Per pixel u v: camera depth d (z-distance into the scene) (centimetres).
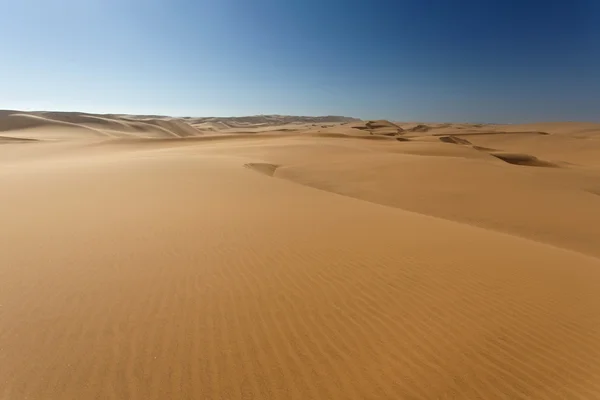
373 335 500
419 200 1816
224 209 1221
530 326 538
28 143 5322
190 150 4144
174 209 1190
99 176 1877
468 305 590
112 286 606
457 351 473
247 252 789
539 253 898
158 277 648
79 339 461
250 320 523
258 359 441
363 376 420
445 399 392
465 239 965
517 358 466
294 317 536
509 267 763
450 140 8688
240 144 5044
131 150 4941
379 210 1324
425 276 694
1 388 378
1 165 2845
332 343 479
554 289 666
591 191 2430
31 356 426
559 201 1783
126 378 399
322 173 2572
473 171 2450
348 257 777
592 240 1280
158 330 487
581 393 412
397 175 2397
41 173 1978
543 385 421
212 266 706
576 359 470
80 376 398
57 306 536
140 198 1358
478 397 398
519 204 1722
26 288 588
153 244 823
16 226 939
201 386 393
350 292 619
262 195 1537
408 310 568
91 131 10031
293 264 729
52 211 1112
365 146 4816
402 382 414
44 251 758
